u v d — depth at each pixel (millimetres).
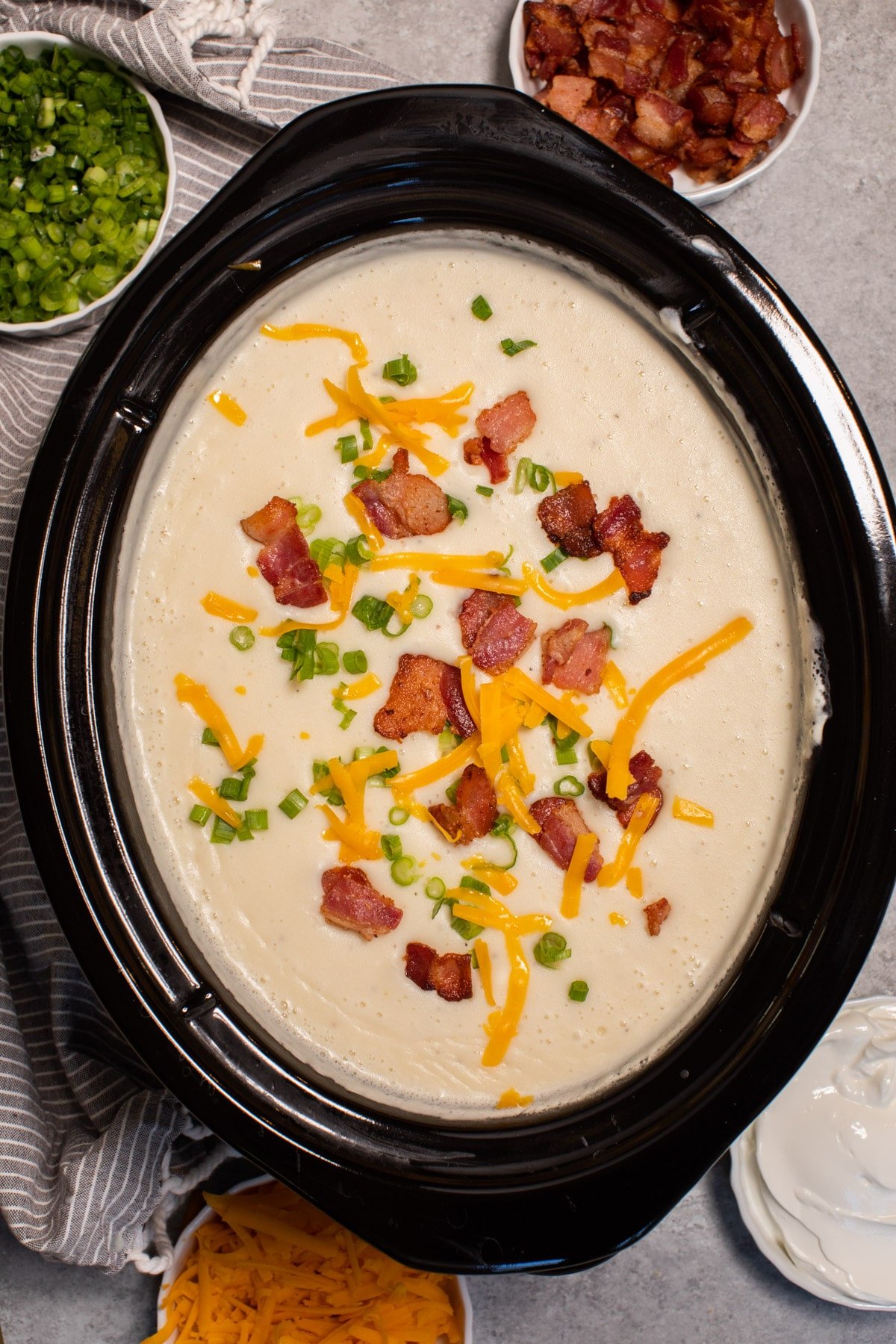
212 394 580
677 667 572
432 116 552
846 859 558
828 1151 671
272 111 663
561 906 571
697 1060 566
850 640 562
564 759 569
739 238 690
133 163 671
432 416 571
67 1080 667
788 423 562
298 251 569
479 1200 556
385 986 575
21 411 674
